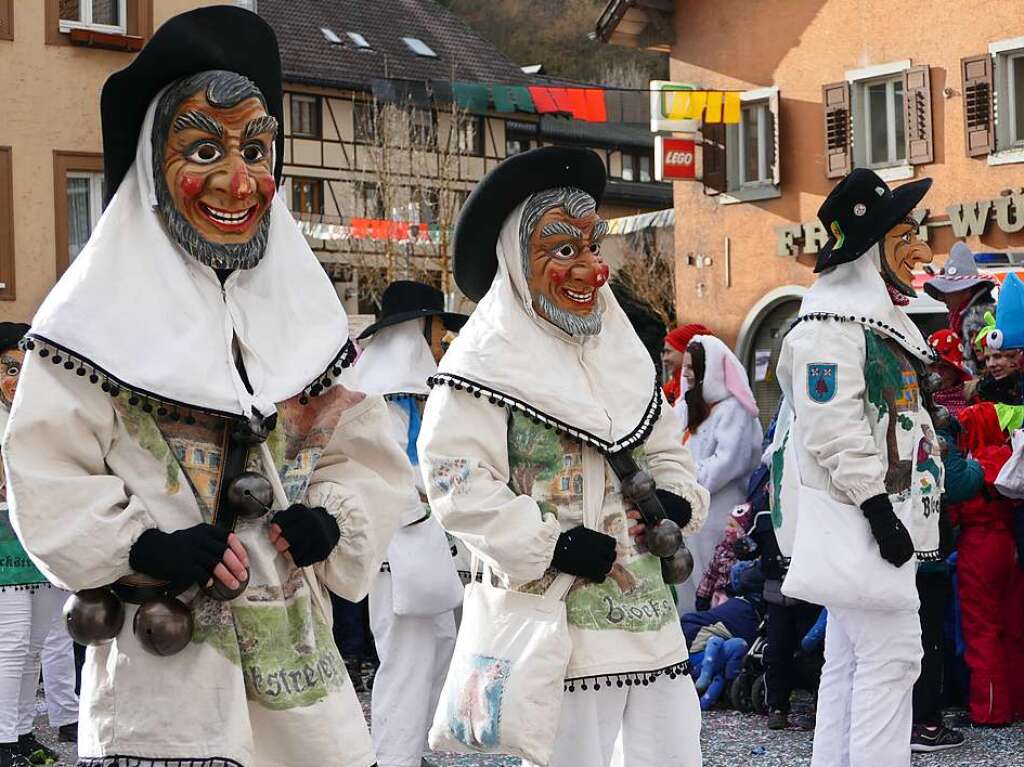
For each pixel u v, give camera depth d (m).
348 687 3.54
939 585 6.78
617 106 23.94
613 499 4.39
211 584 3.26
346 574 3.56
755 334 23.92
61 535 3.16
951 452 6.74
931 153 21.34
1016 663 7.45
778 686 7.45
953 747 6.85
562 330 4.48
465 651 4.36
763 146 23.88
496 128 39.22
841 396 5.38
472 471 4.30
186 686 3.27
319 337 3.57
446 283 33.53
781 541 5.62
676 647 4.39
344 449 3.64
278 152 3.70
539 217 4.48
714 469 8.72
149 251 3.40
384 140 34.31
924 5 21.41
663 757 4.35
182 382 3.29
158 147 3.44
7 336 7.08
